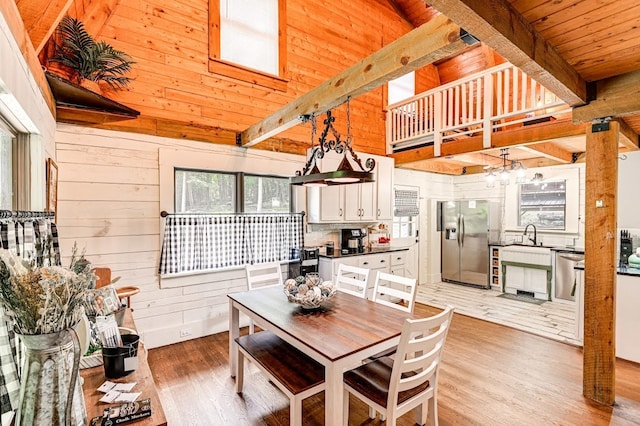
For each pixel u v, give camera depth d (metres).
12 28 1.36
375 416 2.24
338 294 2.86
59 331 0.94
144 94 3.38
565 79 2.07
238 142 3.96
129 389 1.38
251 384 2.67
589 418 2.22
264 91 4.23
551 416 2.24
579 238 5.32
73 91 2.48
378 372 2.04
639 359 3.04
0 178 1.66
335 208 4.62
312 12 4.77
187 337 3.61
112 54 2.87
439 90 4.68
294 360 2.14
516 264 5.52
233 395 2.51
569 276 4.95
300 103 2.84
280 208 4.44
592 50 1.95
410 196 6.16
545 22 1.67
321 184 2.64
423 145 5.51
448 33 1.69
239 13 4.09
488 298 5.32
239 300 2.63
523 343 3.49
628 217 4.01
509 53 1.65
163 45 3.50
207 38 3.79
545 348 3.37
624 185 4.03
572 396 2.49
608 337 2.36
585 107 2.40
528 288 5.41
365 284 2.93
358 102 5.30
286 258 4.35
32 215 1.48
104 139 3.15
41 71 2.00
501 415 2.25
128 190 3.28
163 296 3.48
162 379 2.75
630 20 1.65
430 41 1.79
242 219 3.97
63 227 2.95
